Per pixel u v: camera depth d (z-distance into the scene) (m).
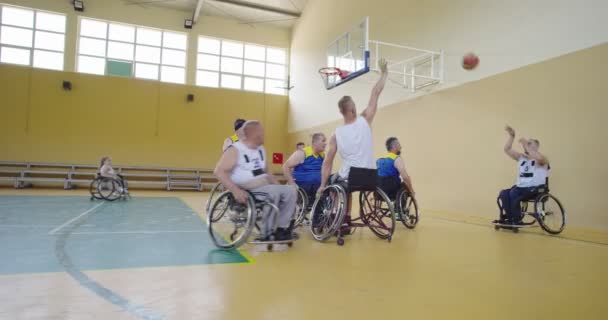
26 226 3.61
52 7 10.36
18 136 10.05
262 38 12.42
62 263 2.21
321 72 7.24
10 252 2.46
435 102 5.93
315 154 4.04
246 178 2.66
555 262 2.51
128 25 11.16
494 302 1.66
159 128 11.30
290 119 12.38
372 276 2.05
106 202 6.65
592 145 3.79
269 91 12.60
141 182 10.59
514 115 4.64
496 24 4.94
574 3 4.01
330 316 1.45
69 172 10.03
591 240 3.48
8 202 6.01
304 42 11.31
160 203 6.70
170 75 11.55
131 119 11.05
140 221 4.23
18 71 10.12
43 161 10.21
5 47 10.12
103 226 3.76
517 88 4.62
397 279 2.01
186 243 2.94
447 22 5.74
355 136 3.05
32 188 9.70
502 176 4.76
